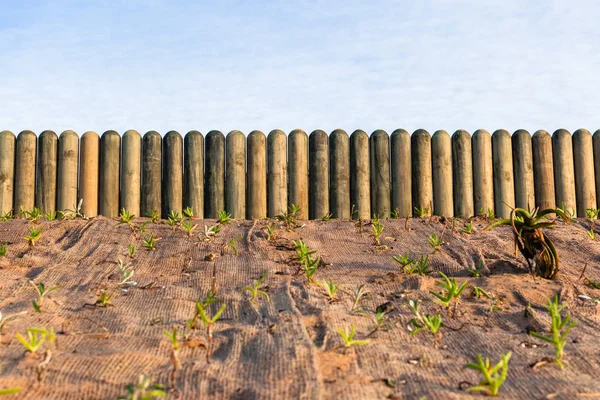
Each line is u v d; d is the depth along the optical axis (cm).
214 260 392
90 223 482
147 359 206
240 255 406
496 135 766
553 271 346
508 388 188
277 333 240
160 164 736
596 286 334
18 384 176
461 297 309
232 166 737
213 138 740
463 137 759
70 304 288
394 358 216
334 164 741
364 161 746
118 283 331
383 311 280
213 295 301
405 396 180
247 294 309
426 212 602
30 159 729
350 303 294
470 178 756
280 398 174
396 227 500
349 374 197
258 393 177
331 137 747
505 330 259
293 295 306
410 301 261
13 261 385
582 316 283
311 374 192
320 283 326
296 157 741
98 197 739
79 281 337
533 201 762
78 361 198
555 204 771
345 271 366
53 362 196
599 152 782
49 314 266
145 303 293
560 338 224
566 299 306
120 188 740
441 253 415
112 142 738
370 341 236
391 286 325
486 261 395
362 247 439
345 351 220
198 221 520
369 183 750
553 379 195
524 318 273
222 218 513
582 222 546
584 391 183
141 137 747
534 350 229
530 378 197
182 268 374
